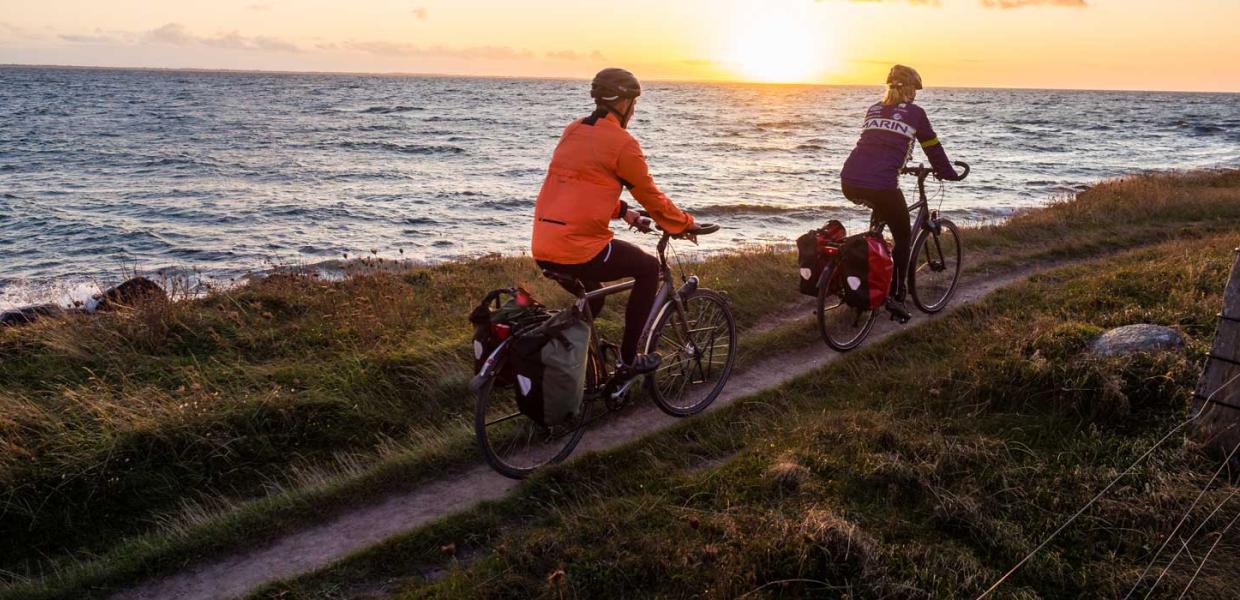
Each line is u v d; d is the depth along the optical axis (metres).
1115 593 3.15
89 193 27.94
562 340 4.00
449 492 4.39
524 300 4.20
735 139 57.62
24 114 75.19
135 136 53.72
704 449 4.64
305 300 7.55
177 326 6.53
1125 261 8.70
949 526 3.62
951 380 5.13
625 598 3.25
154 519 4.36
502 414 5.25
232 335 6.54
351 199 26.94
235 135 56.31
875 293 5.79
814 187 29.59
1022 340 5.43
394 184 31.25
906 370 5.61
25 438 4.67
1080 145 52.53
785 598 3.19
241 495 4.61
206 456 4.76
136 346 6.25
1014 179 30.73
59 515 4.29
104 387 5.44
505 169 37.19
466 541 3.84
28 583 3.81
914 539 3.53
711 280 8.09
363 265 12.78
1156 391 4.59
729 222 20.20
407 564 3.70
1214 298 6.10
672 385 5.24
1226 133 67.81
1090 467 4.00
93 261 17.48
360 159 41.50
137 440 4.69
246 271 16.05
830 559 3.31
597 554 3.48
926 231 6.69
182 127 63.12
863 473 4.00
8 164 36.62
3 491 4.26
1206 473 3.89
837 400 5.29
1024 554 3.40
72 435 4.72
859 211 22.09
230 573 3.79
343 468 4.71
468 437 4.83
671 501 3.97
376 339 6.45
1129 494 3.75
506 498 4.18
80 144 47.19
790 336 6.53
